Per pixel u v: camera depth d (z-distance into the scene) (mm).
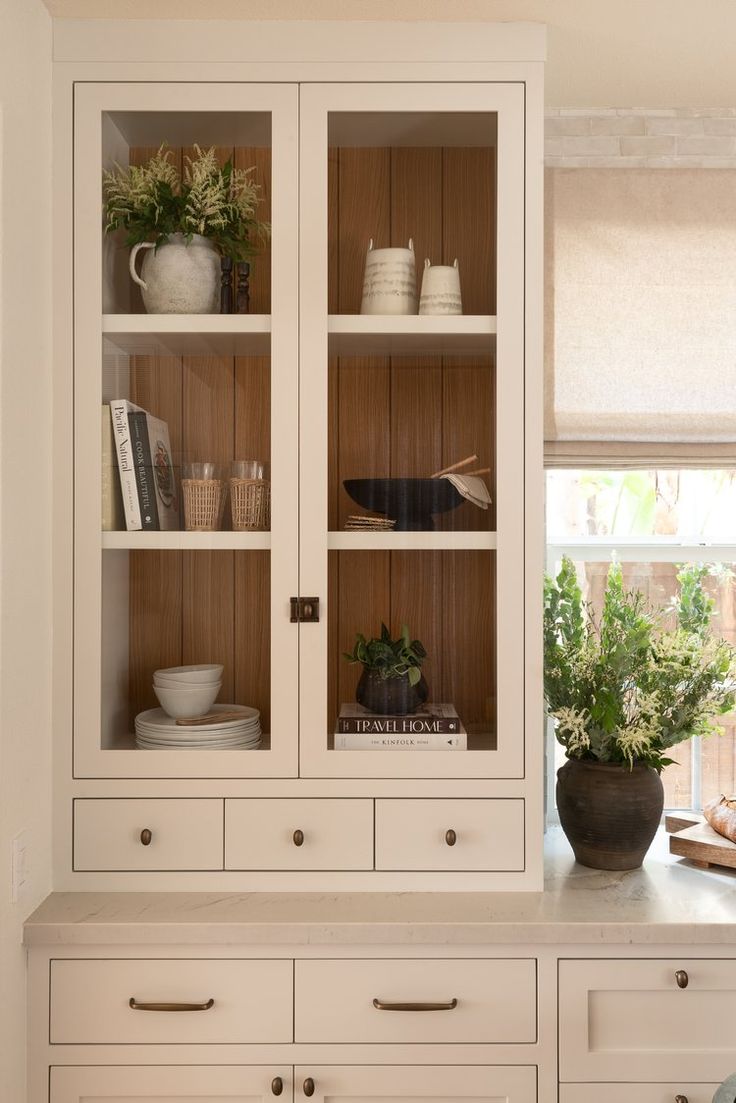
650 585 2350
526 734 1754
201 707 1769
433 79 1740
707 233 2213
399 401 1761
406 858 1752
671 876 1847
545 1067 1628
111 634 1762
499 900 1711
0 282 1481
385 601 1763
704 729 1936
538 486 1750
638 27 1785
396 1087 1627
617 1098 1630
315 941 1598
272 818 1752
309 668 1757
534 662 1756
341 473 1764
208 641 1767
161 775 1749
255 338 1760
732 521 2350
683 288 2205
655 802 1857
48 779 1731
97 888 1747
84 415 1749
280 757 1754
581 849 1896
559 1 1677
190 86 1738
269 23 1734
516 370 1747
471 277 1758
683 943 1618
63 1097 1618
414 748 1755
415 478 1764
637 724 1891
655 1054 1630
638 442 2217
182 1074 1620
